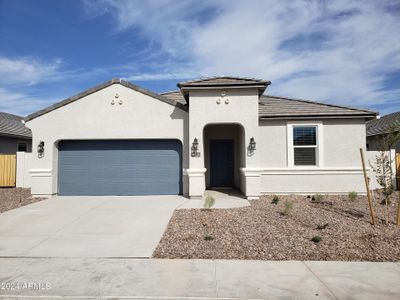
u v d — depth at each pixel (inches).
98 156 530.6
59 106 518.6
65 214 387.5
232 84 478.0
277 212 384.8
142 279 199.8
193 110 492.1
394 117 967.0
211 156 633.6
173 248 259.4
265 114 543.5
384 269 215.9
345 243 267.3
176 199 484.4
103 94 518.6
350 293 179.8
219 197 505.0
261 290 183.6
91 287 188.7
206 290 183.8
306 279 198.8
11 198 519.8
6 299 174.2
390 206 435.2
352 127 548.1
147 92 513.7
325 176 543.8
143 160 529.0
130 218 363.3
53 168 520.7
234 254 245.1
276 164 547.8
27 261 234.2
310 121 547.8
